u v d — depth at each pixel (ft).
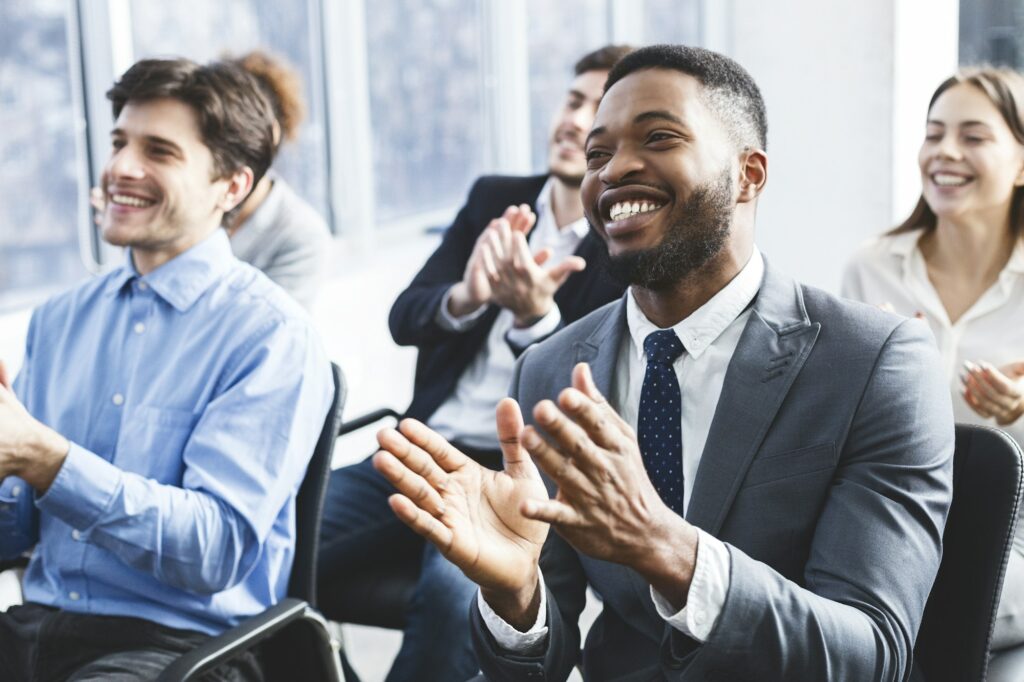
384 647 10.18
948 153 7.32
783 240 16.89
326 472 6.07
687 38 17.52
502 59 16.33
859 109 16.01
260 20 12.23
